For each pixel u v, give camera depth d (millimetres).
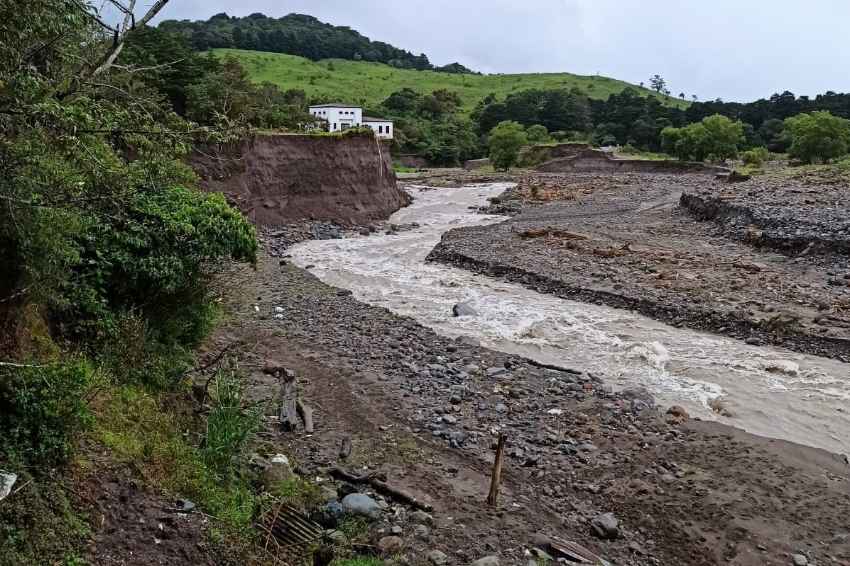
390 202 53781
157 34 43875
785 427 16688
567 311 26328
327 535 9984
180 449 10414
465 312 25828
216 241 13953
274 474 11258
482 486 12523
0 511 7203
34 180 8484
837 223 35719
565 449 14258
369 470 12695
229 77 48281
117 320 12180
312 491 11242
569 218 49125
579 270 31266
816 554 11086
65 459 8453
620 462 13922
